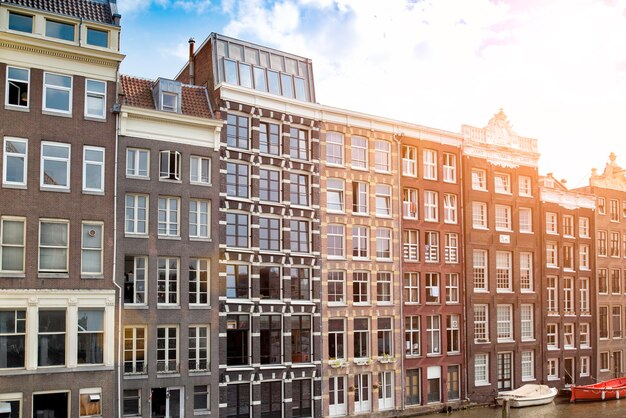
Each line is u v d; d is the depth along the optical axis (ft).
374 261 150.51
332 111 146.51
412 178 159.74
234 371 126.62
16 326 106.63
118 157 117.39
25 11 111.04
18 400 105.40
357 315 146.00
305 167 141.69
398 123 156.97
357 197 151.02
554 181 195.00
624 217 210.79
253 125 135.13
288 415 133.18
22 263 107.96
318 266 141.08
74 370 109.19
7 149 108.47
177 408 119.85
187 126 125.08
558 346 185.98
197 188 125.18
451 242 166.50
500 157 177.88
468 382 163.53
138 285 118.42
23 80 110.52
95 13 118.52
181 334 120.78
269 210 135.33
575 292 191.83
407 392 153.07
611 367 200.23
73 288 110.63
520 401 161.68
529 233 181.68
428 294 160.04
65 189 111.65
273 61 146.30
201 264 125.59
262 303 131.95
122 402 113.80
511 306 176.55
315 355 138.41
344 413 142.20
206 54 140.67
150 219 119.65
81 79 114.73
